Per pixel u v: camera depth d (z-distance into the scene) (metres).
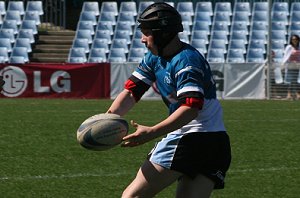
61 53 65.69
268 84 54.97
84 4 68.56
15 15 68.06
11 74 53.25
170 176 12.30
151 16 12.23
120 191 20.92
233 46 65.50
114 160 26.19
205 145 12.37
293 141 31.80
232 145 30.33
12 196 20.06
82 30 66.25
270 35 55.19
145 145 29.72
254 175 23.56
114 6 68.56
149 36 12.30
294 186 21.91
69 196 20.14
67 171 23.92
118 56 64.44
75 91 53.53
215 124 12.53
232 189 21.38
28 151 28.08
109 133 12.09
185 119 11.79
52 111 43.56
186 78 11.97
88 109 44.97
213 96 12.58
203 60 12.35
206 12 68.75
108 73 53.59
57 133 33.50
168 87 12.41
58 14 74.62
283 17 68.88
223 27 67.44
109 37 65.94
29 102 49.94
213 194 20.69
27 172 23.66
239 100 53.88
